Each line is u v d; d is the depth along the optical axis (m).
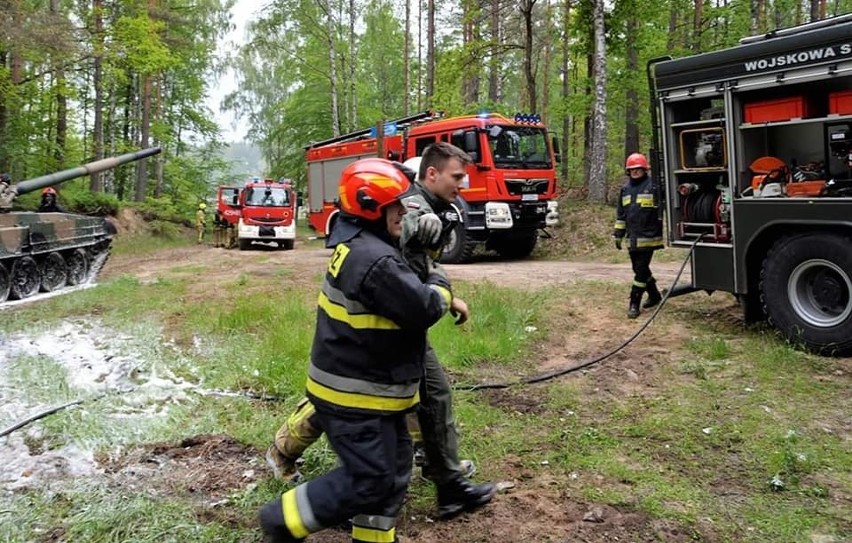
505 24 25.52
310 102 34.91
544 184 14.13
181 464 4.04
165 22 25.41
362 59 37.91
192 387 5.59
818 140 6.24
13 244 10.96
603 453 4.09
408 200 2.77
